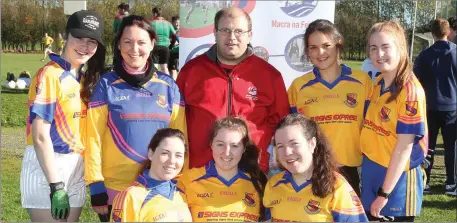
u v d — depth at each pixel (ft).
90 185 10.94
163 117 11.32
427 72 20.31
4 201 17.69
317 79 12.55
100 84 11.30
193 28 17.44
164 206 10.42
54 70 10.98
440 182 22.24
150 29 11.18
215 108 12.15
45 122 10.74
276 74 12.66
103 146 11.28
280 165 10.98
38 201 11.37
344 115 12.17
